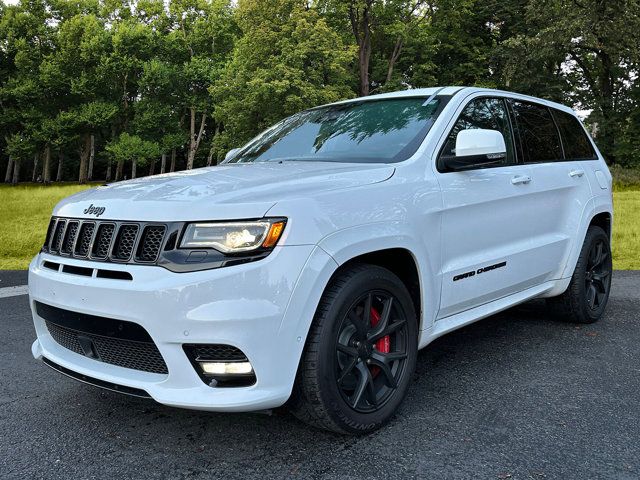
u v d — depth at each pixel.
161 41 56.06
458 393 3.22
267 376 2.28
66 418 2.97
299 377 2.45
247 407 2.27
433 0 36.59
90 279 2.43
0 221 13.33
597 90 34.72
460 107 3.50
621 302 5.56
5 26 55.56
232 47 56.19
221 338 2.21
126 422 2.91
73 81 53.16
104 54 53.03
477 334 4.45
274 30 31.11
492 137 3.13
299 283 2.31
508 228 3.61
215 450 2.58
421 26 37.09
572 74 35.75
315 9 33.84
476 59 36.25
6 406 3.14
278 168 3.06
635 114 33.00
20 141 54.22
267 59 30.70
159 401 2.31
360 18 36.91
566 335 4.39
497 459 2.44
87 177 65.81
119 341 2.46
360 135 3.47
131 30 54.50
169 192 2.54
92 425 2.88
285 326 2.29
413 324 2.89
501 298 3.71
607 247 4.85
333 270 2.44
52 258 2.70
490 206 3.42
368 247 2.59
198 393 2.29
